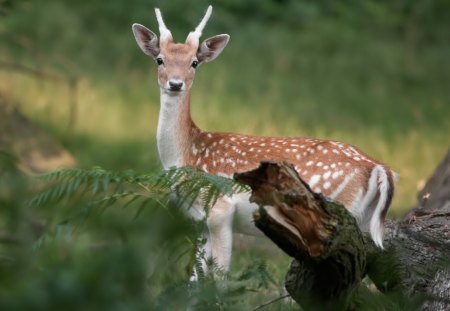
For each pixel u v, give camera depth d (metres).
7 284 3.86
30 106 23.11
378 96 26.50
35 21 27.20
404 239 8.69
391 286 8.30
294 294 7.17
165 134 11.07
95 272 3.75
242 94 25.11
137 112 23.55
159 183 6.85
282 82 26.72
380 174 10.12
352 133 22.66
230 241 10.35
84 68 25.75
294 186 6.30
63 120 22.58
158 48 11.55
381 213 9.77
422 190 12.89
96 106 23.52
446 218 9.26
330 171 10.29
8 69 24.06
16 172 4.87
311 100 25.52
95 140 21.47
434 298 7.19
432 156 20.89
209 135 11.06
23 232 4.70
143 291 3.87
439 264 7.78
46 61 20.83
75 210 6.05
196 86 25.33
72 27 27.48
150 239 4.39
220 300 5.71
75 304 3.62
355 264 6.73
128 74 25.98
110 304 3.70
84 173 6.41
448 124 24.78
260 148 10.68
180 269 7.85
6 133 16.61
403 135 22.86
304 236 6.45
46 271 3.84
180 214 5.91
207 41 11.46
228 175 10.71
